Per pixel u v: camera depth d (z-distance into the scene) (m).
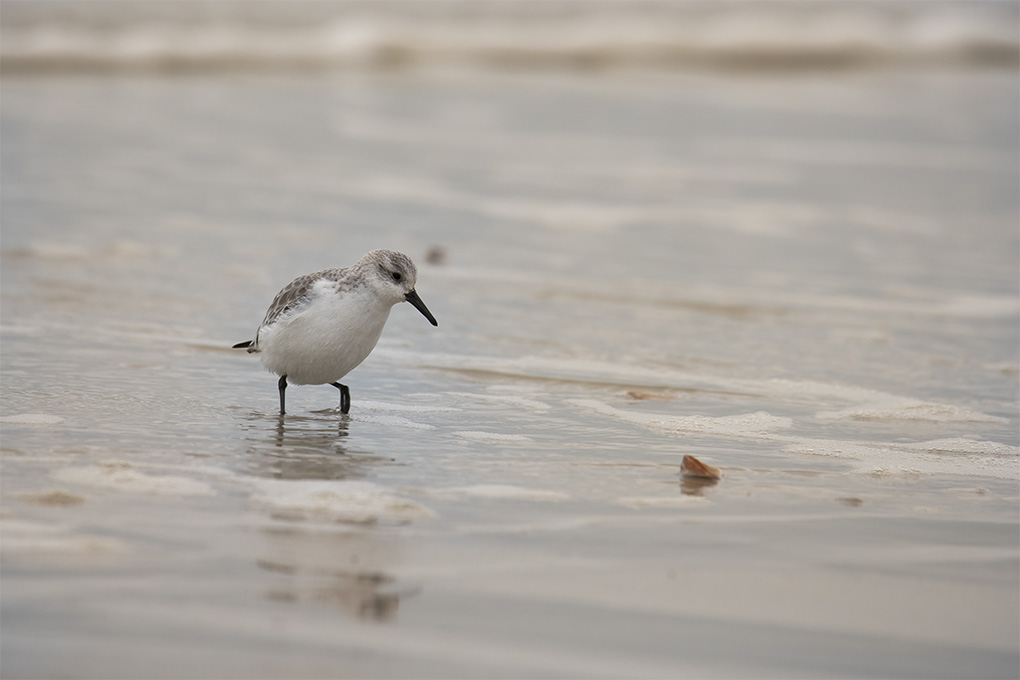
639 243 20.94
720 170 29.95
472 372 12.59
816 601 6.66
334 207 22.92
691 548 7.46
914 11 60.00
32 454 8.74
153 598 6.21
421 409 11.04
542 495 8.48
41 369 11.53
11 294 14.95
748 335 14.85
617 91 46.22
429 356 13.21
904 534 7.91
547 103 42.09
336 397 11.36
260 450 9.30
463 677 5.54
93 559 6.69
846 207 25.50
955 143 35.84
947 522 8.20
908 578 7.07
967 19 58.81
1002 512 8.47
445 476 8.86
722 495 8.69
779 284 18.02
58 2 51.03
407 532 7.48
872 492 8.91
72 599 6.14
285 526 7.45
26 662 5.45
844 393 12.27
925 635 6.25
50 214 20.61
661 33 55.88
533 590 6.63
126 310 14.49
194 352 12.71
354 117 36.72
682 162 31.00
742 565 7.19
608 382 12.39
